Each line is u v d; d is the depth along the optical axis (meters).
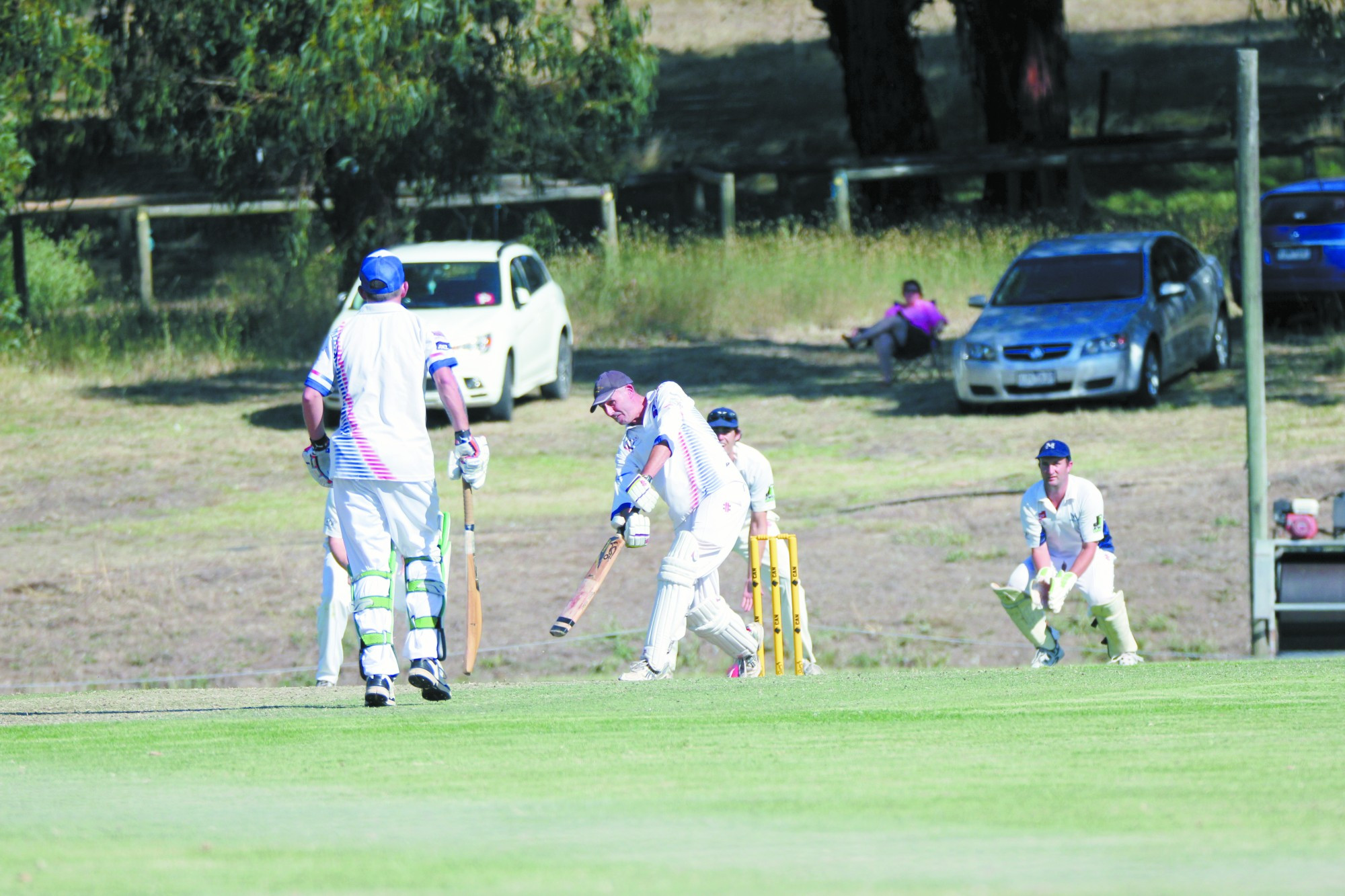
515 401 84.12
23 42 86.31
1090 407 75.50
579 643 47.59
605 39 93.75
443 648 22.20
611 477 67.50
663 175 128.75
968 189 153.62
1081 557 36.53
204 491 67.12
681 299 105.62
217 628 49.62
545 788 12.95
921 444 70.50
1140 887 7.73
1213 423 69.62
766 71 182.50
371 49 81.94
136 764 15.66
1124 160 126.31
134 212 126.88
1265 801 11.14
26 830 10.87
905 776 13.05
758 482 35.38
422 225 134.00
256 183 95.75
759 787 12.59
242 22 85.56
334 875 8.59
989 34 133.50
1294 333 92.06
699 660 46.19
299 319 100.75
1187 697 19.52
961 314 105.12
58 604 51.88
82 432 77.88
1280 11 183.38
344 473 21.59
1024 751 14.61
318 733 17.83
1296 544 42.69
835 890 7.80
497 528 59.31
